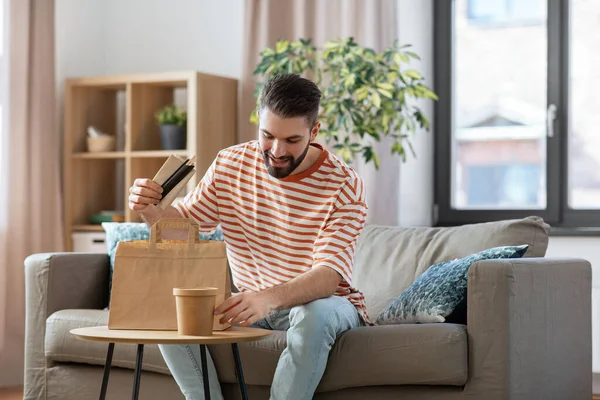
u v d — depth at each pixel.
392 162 4.80
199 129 4.93
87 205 5.37
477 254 3.00
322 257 2.69
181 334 2.22
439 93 5.02
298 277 2.61
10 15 4.83
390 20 4.84
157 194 2.54
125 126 5.50
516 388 2.73
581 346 3.14
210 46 5.45
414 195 4.97
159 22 5.60
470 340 2.73
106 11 5.71
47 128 5.05
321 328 2.62
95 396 3.37
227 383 2.98
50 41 5.07
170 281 2.34
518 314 2.75
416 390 2.77
